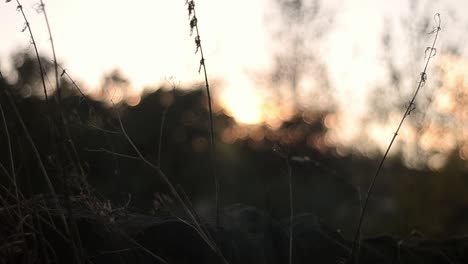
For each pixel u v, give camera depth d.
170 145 19.73
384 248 3.36
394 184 10.61
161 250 2.74
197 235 2.80
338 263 3.01
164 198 2.81
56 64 2.46
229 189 17.77
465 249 3.60
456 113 9.52
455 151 11.34
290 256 2.79
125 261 2.66
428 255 3.44
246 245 2.91
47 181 2.49
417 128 9.01
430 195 11.53
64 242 2.62
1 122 2.87
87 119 2.89
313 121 13.46
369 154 10.20
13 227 2.59
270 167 14.98
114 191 3.06
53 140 2.56
